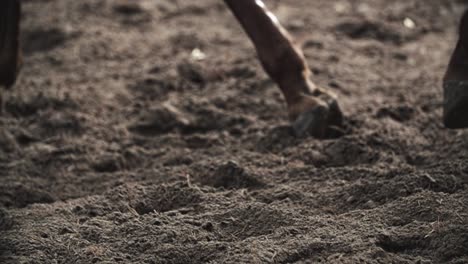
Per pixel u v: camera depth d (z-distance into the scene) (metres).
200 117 5.30
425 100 5.39
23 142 5.11
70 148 4.88
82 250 3.53
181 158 4.70
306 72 4.73
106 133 5.15
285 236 3.54
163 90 5.88
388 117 5.07
